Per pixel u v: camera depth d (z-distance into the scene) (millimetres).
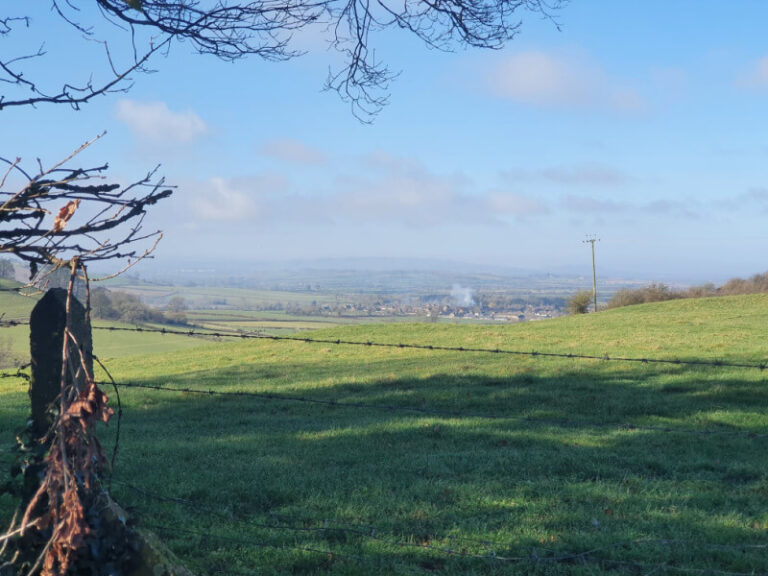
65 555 3381
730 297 49125
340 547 6527
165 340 53344
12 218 3027
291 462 10594
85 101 3980
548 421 13922
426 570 6086
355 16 5609
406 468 10023
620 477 9562
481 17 5480
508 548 6539
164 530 6852
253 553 6277
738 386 16578
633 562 6199
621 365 20656
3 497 7316
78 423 3314
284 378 22109
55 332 3803
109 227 3006
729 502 8297
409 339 34469
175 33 4586
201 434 13422
